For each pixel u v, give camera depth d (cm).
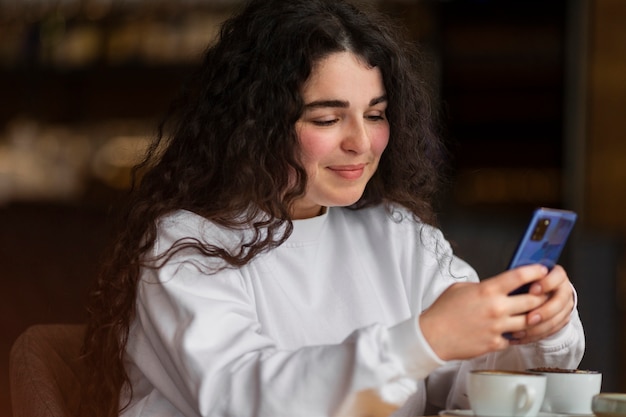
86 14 575
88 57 577
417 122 190
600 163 598
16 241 454
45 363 183
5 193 568
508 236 602
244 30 173
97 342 174
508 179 635
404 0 550
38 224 455
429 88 195
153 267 160
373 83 167
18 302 449
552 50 644
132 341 167
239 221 172
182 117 183
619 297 490
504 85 648
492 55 649
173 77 579
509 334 145
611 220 595
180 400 160
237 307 158
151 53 570
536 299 140
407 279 190
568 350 164
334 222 187
